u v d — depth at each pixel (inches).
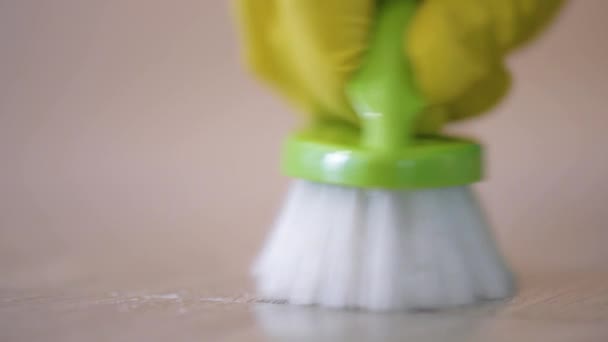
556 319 14.0
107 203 20.6
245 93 23.1
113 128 23.3
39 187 21.4
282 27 15.5
